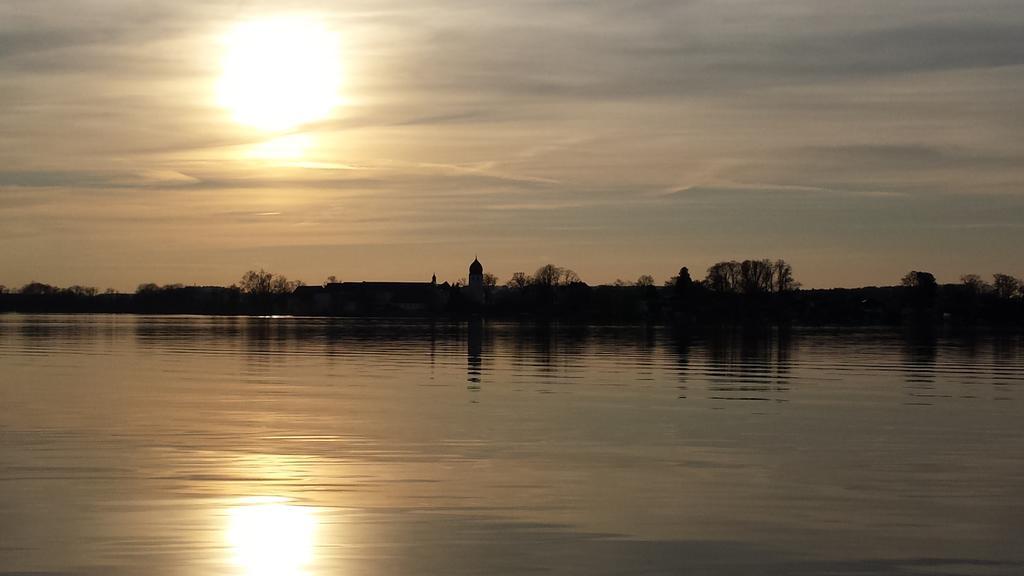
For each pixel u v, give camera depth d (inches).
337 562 784.9
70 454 1222.9
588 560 795.4
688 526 895.1
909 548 832.9
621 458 1217.4
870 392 2042.3
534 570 770.2
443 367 2768.2
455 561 789.2
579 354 3496.6
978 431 1461.6
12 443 1306.6
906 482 1083.9
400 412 1653.5
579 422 1535.4
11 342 4288.9
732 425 1512.1
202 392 1979.6
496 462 1187.9
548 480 1083.3
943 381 2345.0
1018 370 2748.5
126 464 1157.7
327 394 1947.6
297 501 973.2
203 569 765.9
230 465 1155.3
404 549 818.8
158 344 4160.9
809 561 797.2
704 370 2679.6
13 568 764.0
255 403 1781.5
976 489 1050.1
